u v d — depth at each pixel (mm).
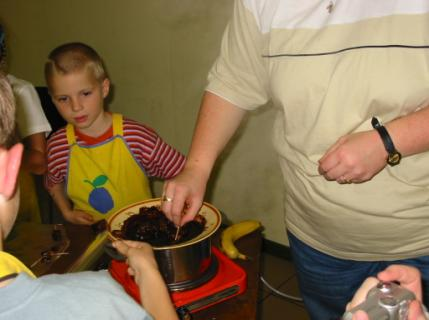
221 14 2057
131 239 899
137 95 2488
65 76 1412
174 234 904
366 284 564
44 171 1527
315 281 1095
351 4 771
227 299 868
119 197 1509
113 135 1504
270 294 1987
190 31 2176
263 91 1025
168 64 2309
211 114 1047
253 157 2164
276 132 1027
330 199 891
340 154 742
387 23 740
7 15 2787
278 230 2236
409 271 582
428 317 505
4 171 518
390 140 724
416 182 822
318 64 811
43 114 1673
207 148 1028
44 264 965
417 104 765
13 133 549
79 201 1532
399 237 890
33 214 1593
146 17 2291
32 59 2830
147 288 745
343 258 1003
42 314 473
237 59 999
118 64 2494
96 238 1028
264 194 2207
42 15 2664
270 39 872
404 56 736
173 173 1539
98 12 2451
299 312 1864
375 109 788
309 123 861
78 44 1512
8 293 475
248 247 1060
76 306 492
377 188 843
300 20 829
